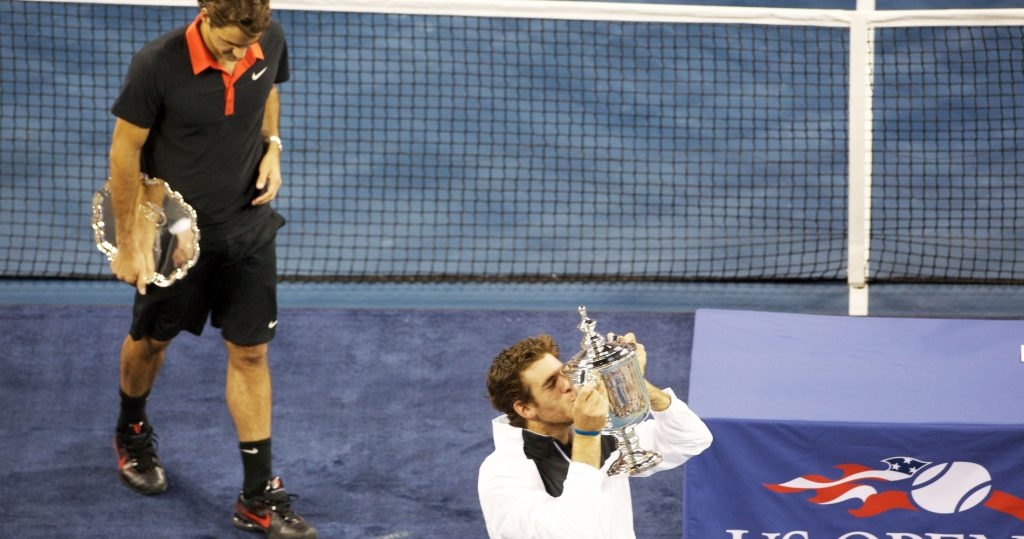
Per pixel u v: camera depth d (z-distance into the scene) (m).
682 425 17.92
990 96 35.94
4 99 35.44
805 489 19.48
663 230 32.34
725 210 32.94
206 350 28.56
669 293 30.67
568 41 38.56
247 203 22.81
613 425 17.14
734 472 19.42
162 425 26.47
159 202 21.97
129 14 38.84
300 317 29.36
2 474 25.09
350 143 34.81
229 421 26.70
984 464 19.14
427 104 36.06
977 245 31.64
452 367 27.97
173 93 20.73
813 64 37.38
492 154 34.50
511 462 17.00
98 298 30.28
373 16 39.41
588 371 16.62
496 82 36.78
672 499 24.78
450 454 25.80
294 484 25.02
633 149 34.72
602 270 31.12
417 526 24.06
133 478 24.84
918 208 32.75
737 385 20.14
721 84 36.88
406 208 33.00
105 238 22.91
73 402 26.91
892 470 19.30
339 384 27.52
